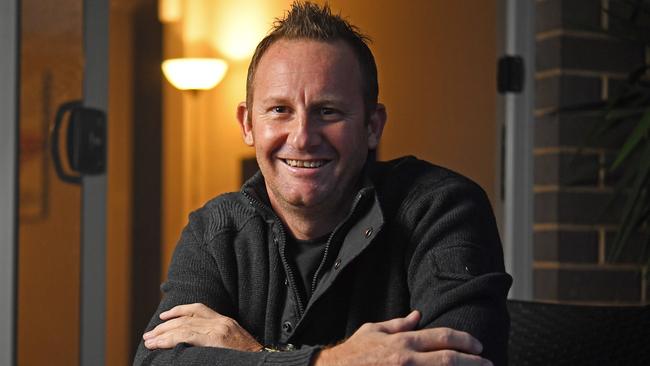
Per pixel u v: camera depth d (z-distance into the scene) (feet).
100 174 9.91
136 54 10.84
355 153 6.02
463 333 5.46
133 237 10.78
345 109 5.95
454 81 12.45
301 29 6.00
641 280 12.38
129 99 10.73
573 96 12.05
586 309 6.25
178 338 6.12
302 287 6.33
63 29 9.65
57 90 9.58
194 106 11.50
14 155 9.25
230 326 6.15
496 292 5.74
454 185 6.23
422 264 5.95
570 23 12.03
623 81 11.95
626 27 11.72
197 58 11.52
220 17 11.74
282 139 5.96
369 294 6.17
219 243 6.57
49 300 9.48
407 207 6.19
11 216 9.23
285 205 6.09
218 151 11.84
